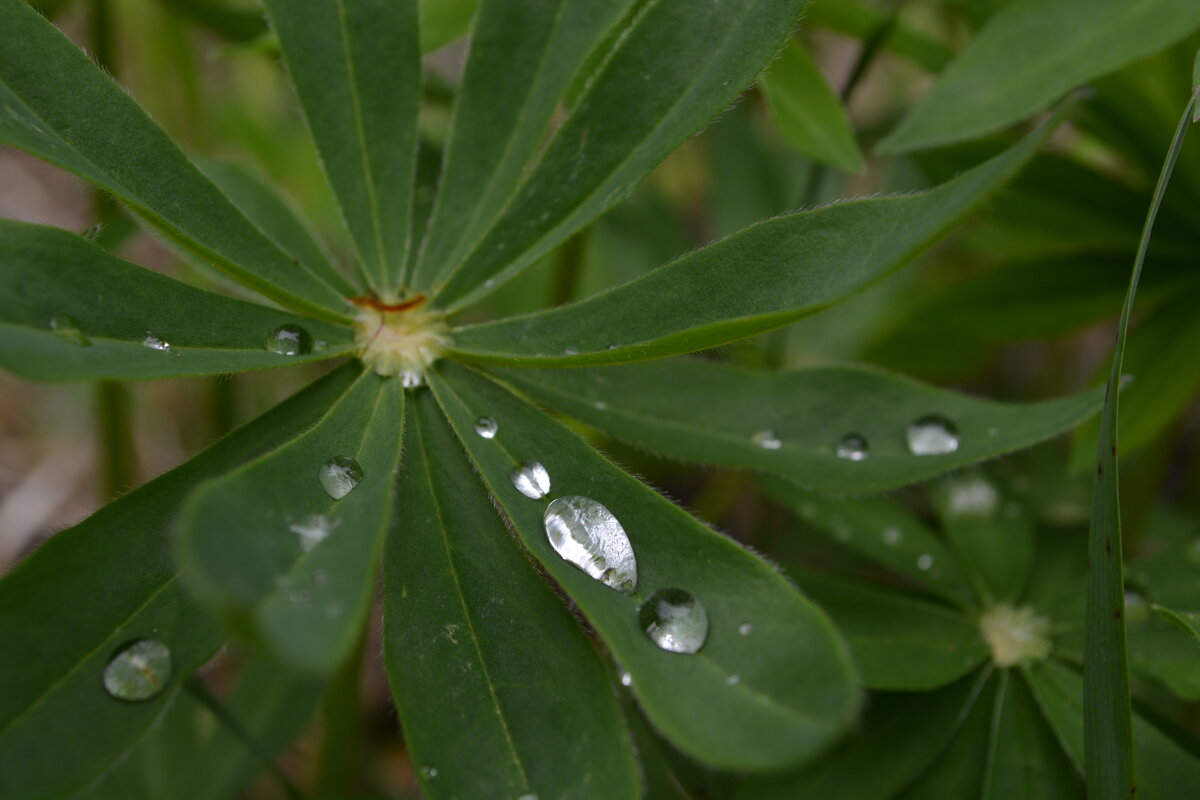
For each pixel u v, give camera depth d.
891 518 0.24
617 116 0.21
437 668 0.19
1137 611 0.22
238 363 0.19
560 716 0.19
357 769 0.29
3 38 0.19
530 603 0.19
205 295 0.20
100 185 0.19
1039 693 0.22
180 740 0.25
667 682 0.18
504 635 0.19
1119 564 0.19
